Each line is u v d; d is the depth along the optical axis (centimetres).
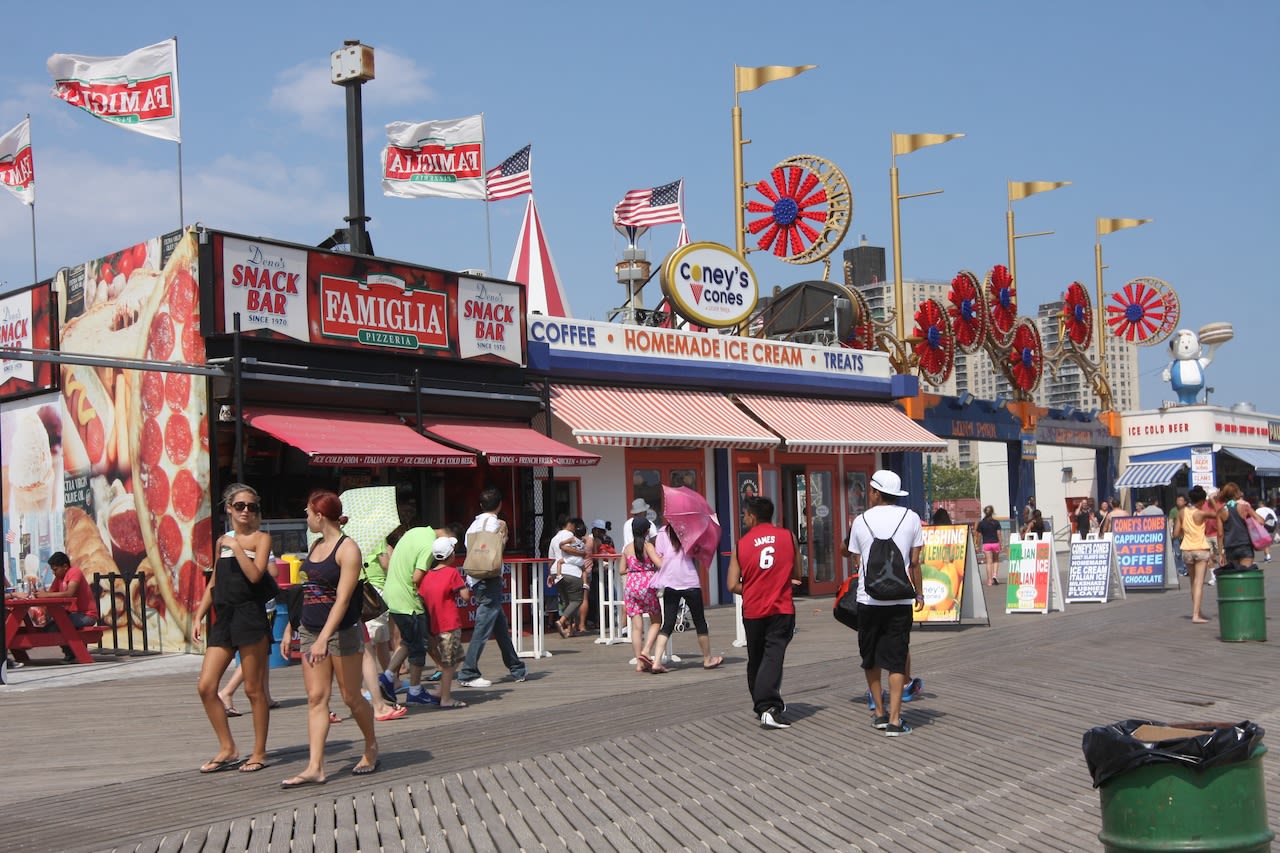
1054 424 4009
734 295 2497
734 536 2395
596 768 872
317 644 827
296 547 1650
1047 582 2006
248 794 809
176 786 841
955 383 12194
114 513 1717
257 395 1590
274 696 1265
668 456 2283
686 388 2344
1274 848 676
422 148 2130
